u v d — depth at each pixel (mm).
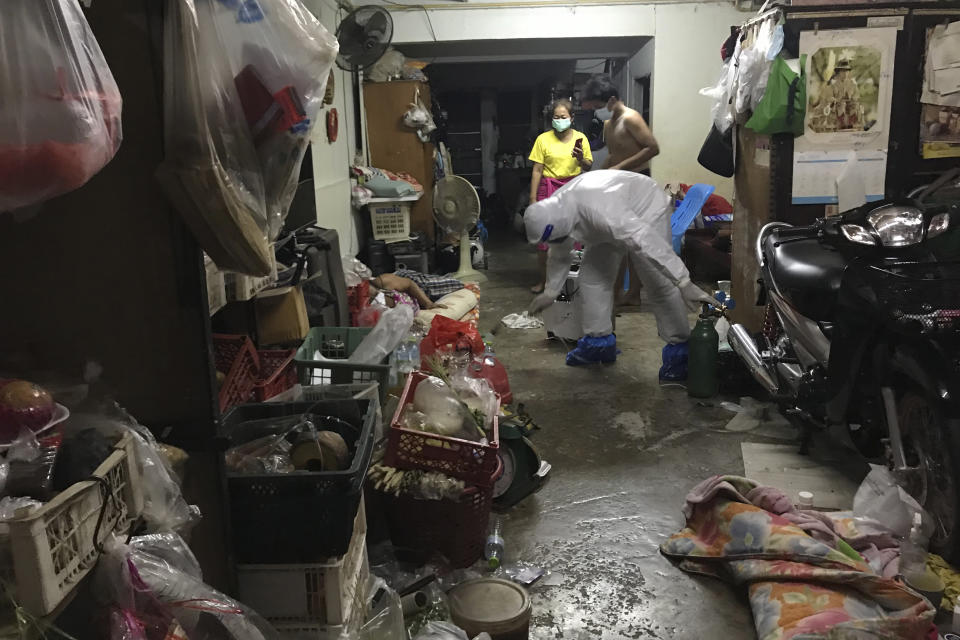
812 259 2777
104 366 1598
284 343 3092
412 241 6395
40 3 969
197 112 1420
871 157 3713
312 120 1616
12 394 1138
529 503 2832
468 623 1900
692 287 3852
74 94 1003
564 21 6848
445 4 6816
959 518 2158
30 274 1546
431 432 2344
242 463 1830
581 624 2125
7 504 1006
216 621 1475
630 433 3455
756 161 4000
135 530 1315
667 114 7004
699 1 6770
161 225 1532
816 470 2994
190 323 1586
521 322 5531
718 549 2344
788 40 3611
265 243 1647
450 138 12492
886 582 1981
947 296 2203
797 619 1938
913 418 2436
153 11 1408
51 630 1073
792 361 3139
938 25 3562
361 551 2008
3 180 998
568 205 3938
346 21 5246
